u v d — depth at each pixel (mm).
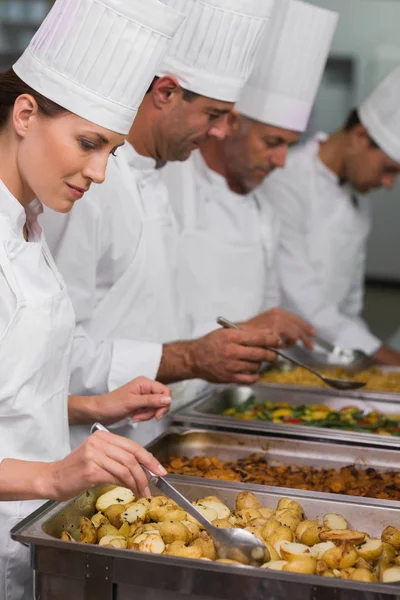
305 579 1345
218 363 2285
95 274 2291
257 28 2273
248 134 3004
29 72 1615
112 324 2371
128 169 2338
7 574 1767
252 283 3201
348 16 7574
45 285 1697
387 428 2527
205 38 2207
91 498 1736
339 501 1799
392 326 7395
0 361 1615
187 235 3062
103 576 1415
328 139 3816
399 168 3717
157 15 1621
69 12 1595
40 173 1610
